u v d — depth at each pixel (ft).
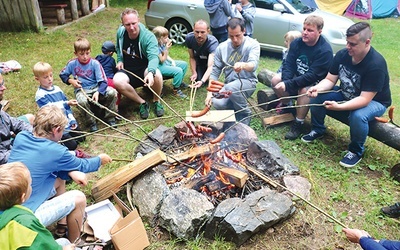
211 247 8.42
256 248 8.47
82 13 30.48
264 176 10.23
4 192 5.60
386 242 6.88
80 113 14.61
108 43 15.06
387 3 39.11
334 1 38.70
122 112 15.11
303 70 13.33
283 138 13.34
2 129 9.82
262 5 22.67
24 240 5.46
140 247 8.13
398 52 26.18
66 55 21.09
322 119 12.80
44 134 7.86
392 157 12.24
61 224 8.45
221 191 9.74
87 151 12.31
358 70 11.22
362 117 11.03
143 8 36.42
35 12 24.85
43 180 7.63
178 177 10.14
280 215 8.75
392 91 18.37
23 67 18.90
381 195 10.36
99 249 8.02
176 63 17.11
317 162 11.91
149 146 10.71
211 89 11.18
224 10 18.66
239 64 12.47
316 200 10.06
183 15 23.81
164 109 15.34
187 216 8.50
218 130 12.09
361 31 10.41
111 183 9.60
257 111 15.28
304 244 8.64
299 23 21.44
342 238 8.83
